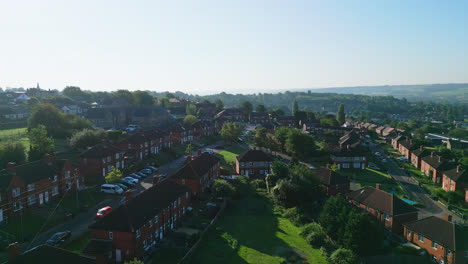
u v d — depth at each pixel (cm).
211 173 8975
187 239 5628
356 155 12419
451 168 11119
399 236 6806
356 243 5459
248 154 10406
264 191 8800
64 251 3612
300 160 13050
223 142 15662
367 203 7600
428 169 11969
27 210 5959
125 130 14188
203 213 6925
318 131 19850
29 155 7581
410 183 11119
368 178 11300
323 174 9206
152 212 5391
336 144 15938
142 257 4994
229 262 5053
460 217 8156
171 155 11631
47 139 8156
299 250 5688
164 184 6512
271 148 13488
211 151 13050
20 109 15512
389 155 15550
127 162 9400
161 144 11850
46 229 5600
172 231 6022
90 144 9750
